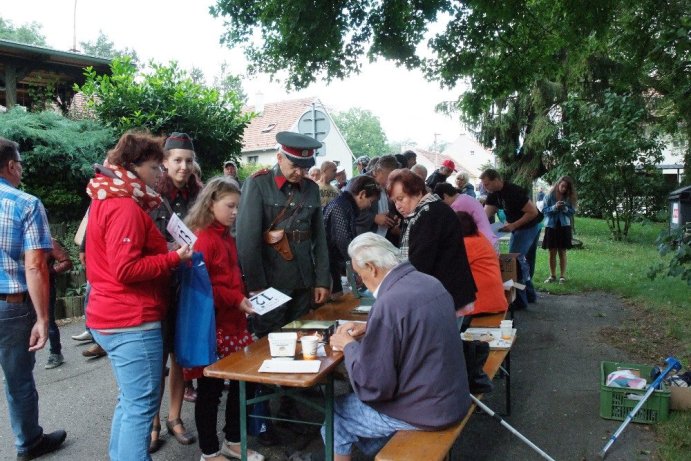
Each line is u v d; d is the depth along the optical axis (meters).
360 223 5.33
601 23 8.28
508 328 4.07
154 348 2.80
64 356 5.64
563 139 14.46
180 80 8.80
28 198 3.15
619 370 4.33
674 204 11.70
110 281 2.73
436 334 2.54
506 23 8.88
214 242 3.27
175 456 3.58
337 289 4.87
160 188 3.71
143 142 2.80
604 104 13.88
